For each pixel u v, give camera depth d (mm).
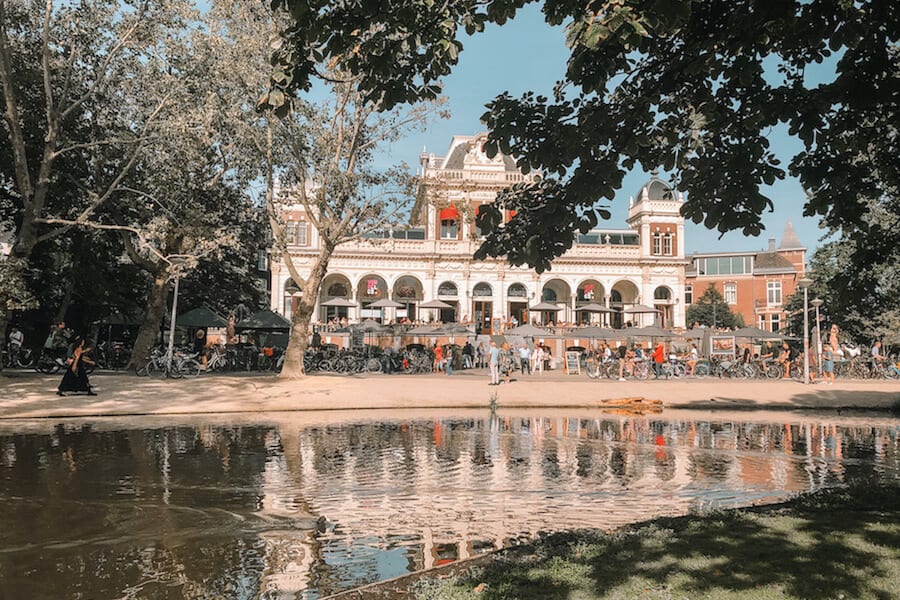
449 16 5617
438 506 7969
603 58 5062
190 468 10312
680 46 6504
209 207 31281
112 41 24922
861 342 43594
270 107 5711
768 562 4992
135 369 29250
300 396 22047
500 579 4754
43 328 36312
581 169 6863
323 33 5426
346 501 8188
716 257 87438
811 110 6445
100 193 26625
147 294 38188
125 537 6512
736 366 36719
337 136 26406
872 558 5062
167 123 23422
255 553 6062
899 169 7789
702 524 6250
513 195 7520
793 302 52875
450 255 59156
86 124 26922
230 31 24031
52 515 7328
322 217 26547
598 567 4984
